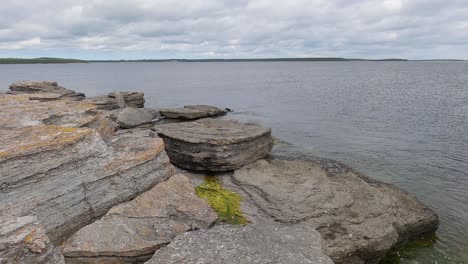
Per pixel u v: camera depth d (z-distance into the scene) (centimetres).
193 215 1270
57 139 1148
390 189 1789
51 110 1603
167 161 1474
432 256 1454
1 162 992
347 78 14950
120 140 1511
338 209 1464
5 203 986
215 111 4500
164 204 1284
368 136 3531
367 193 1636
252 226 1102
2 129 1260
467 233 1630
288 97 7338
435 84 10488
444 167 2545
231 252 938
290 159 2117
